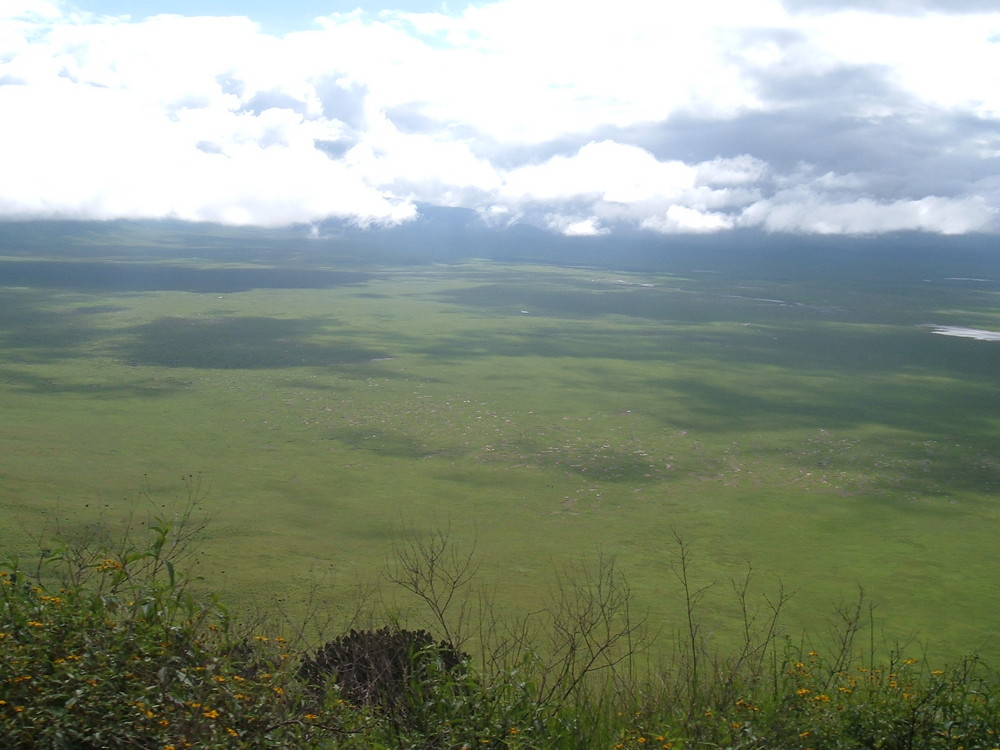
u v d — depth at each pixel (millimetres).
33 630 4305
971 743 4863
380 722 4613
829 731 4883
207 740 3896
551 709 4895
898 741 4832
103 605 4688
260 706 4203
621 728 4773
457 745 4441
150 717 3902
